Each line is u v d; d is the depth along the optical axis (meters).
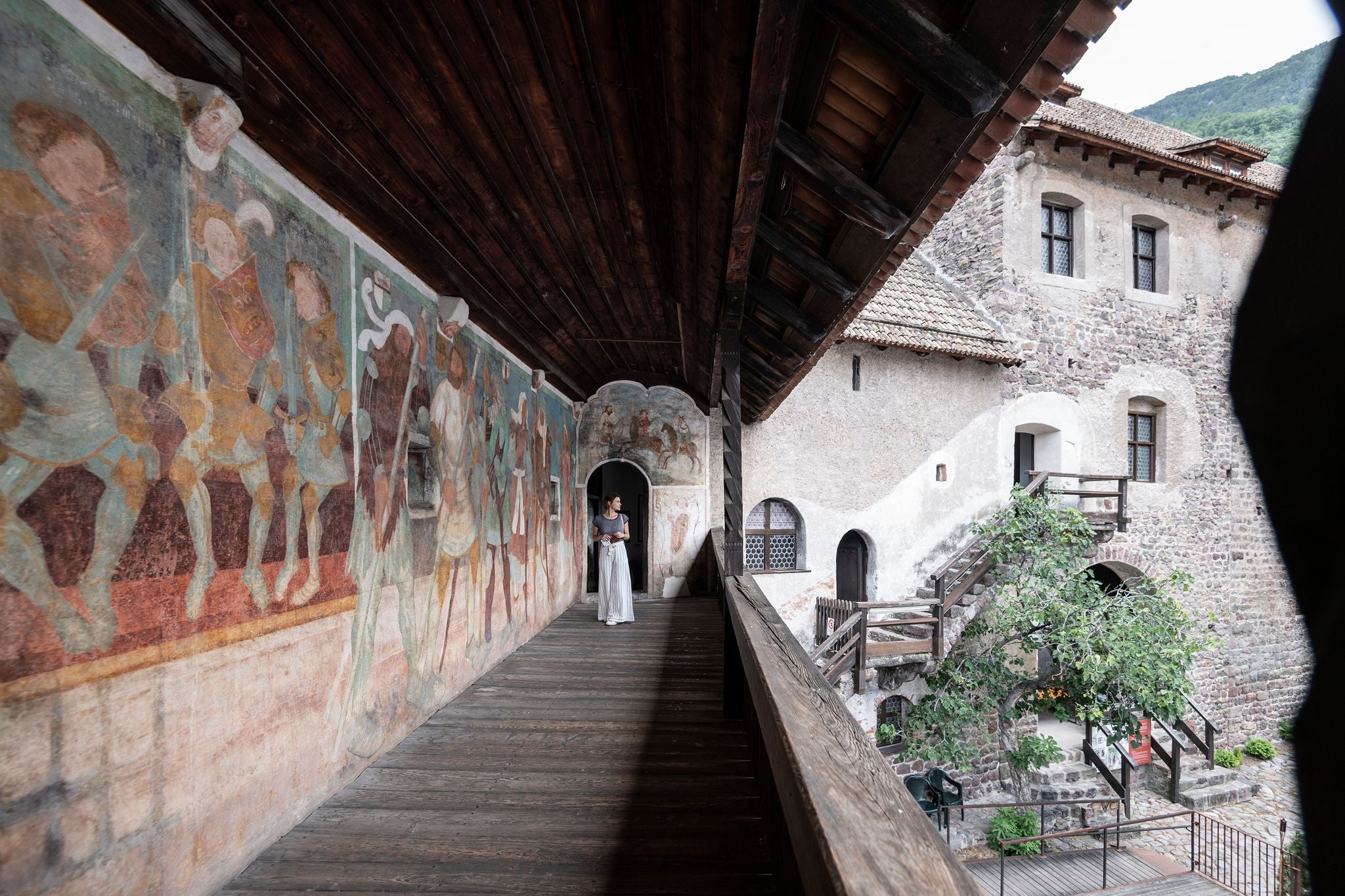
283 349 3.09
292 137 2.91
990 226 14.51
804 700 2.18
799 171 3.07
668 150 3.38
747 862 2.97
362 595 3.84
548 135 3.34
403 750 4.23
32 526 1.92
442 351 4.99
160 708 2.37
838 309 4.43
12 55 1.88
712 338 6.46
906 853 1.19
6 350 1.85
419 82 2.85
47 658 1.95
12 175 1.87
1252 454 0.50
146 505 2.31
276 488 3.04
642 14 2.49
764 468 12.15
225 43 2.43
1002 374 14.02
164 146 2.40
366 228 3.83
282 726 3.10
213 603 2.63
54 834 1.96
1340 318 0.44
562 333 7.46
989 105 2.26
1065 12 1.90
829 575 12.48
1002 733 12.23
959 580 11.89
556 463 9.32
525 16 2.51
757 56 2.17
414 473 4.76
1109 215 15.20
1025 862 10.27
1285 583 0.47
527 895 2.69
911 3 2.05
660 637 7.89
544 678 5.97
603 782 3.80
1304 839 0.43
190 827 2.51
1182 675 10.54
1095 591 11.30
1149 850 10.69
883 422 12.99
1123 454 15.13
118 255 2.21
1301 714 0.46
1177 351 15.74
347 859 2.93
